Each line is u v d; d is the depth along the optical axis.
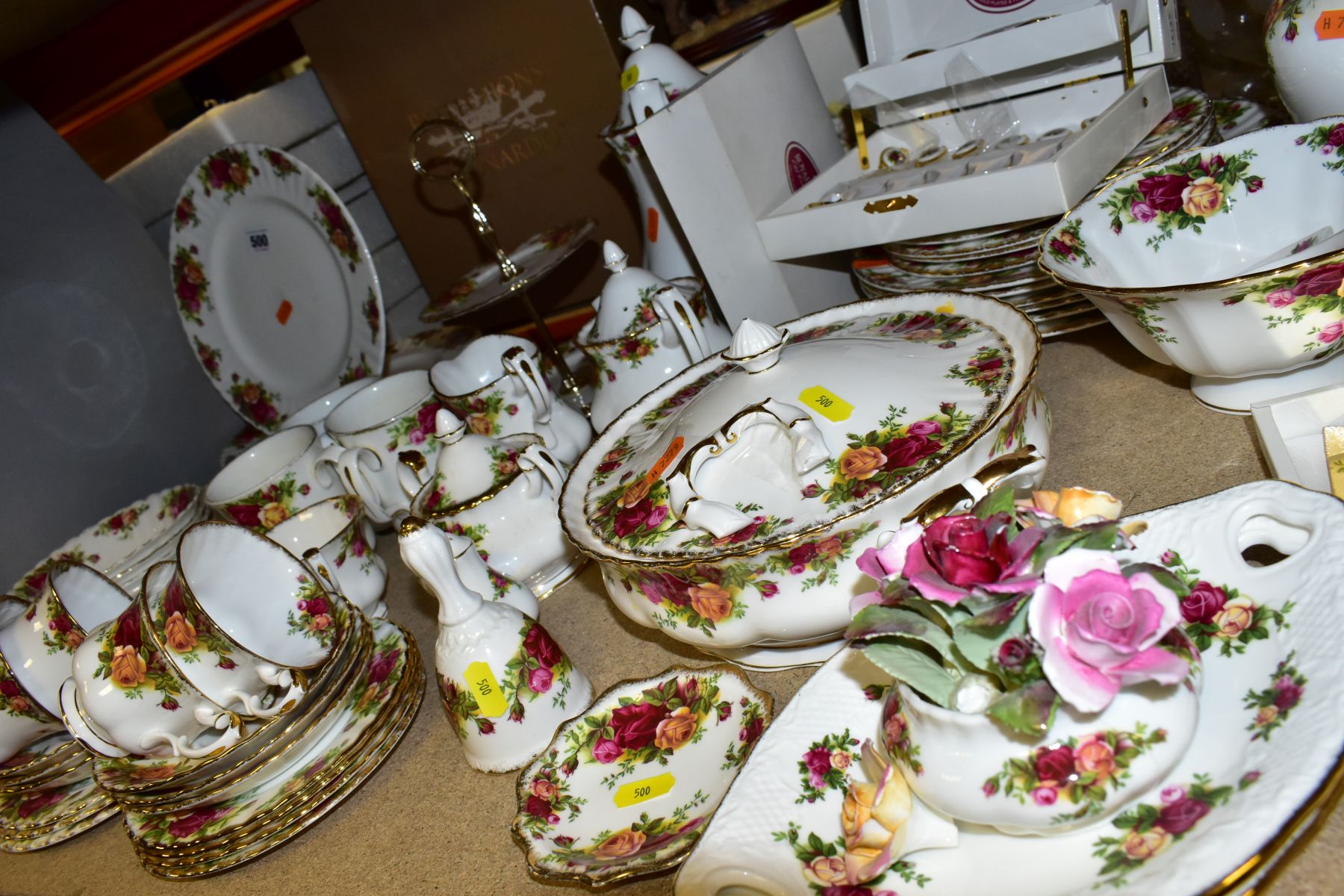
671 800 0.70
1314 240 0.72
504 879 0.71
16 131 1.32
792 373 0.75
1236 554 0.55
